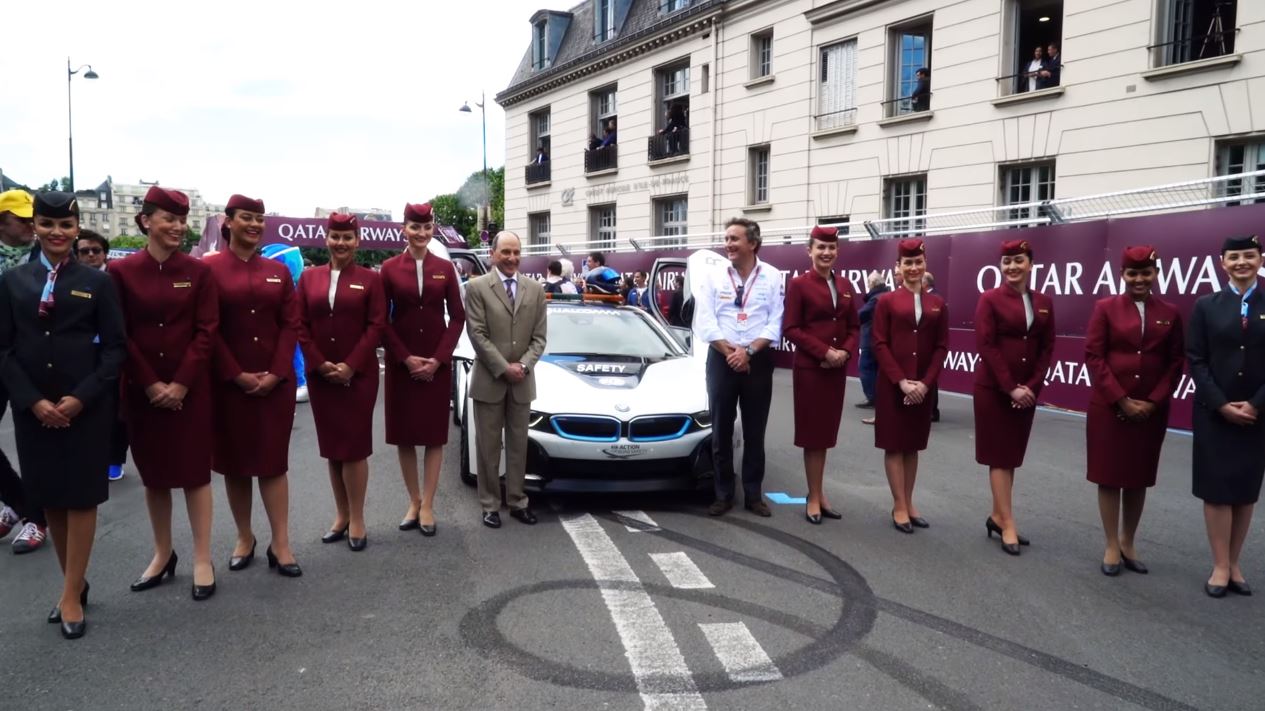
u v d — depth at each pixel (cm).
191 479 409
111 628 378
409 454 529
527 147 2897
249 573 450
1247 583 453
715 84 2088
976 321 511
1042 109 1420
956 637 379
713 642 369
